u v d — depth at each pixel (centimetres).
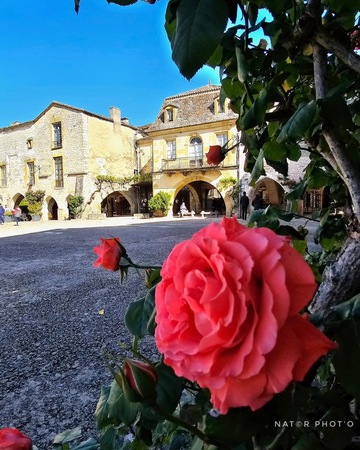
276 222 93
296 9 75
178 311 38
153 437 91
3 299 431
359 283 58
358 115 96
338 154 64
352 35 93
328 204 118
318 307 60
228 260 34
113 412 65
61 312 375
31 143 2488
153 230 1276
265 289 33
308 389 43
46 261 691
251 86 98
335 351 48
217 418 41
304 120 61
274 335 31
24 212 2642
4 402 213
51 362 261
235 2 61
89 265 637
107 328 324
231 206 1966
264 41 95
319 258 115
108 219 2227
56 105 2319
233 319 32
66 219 2361
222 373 33
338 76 87
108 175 2394
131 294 436
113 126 2433
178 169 2106
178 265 39
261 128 109
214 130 2014
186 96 2203
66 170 2323
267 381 32
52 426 189
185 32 52
